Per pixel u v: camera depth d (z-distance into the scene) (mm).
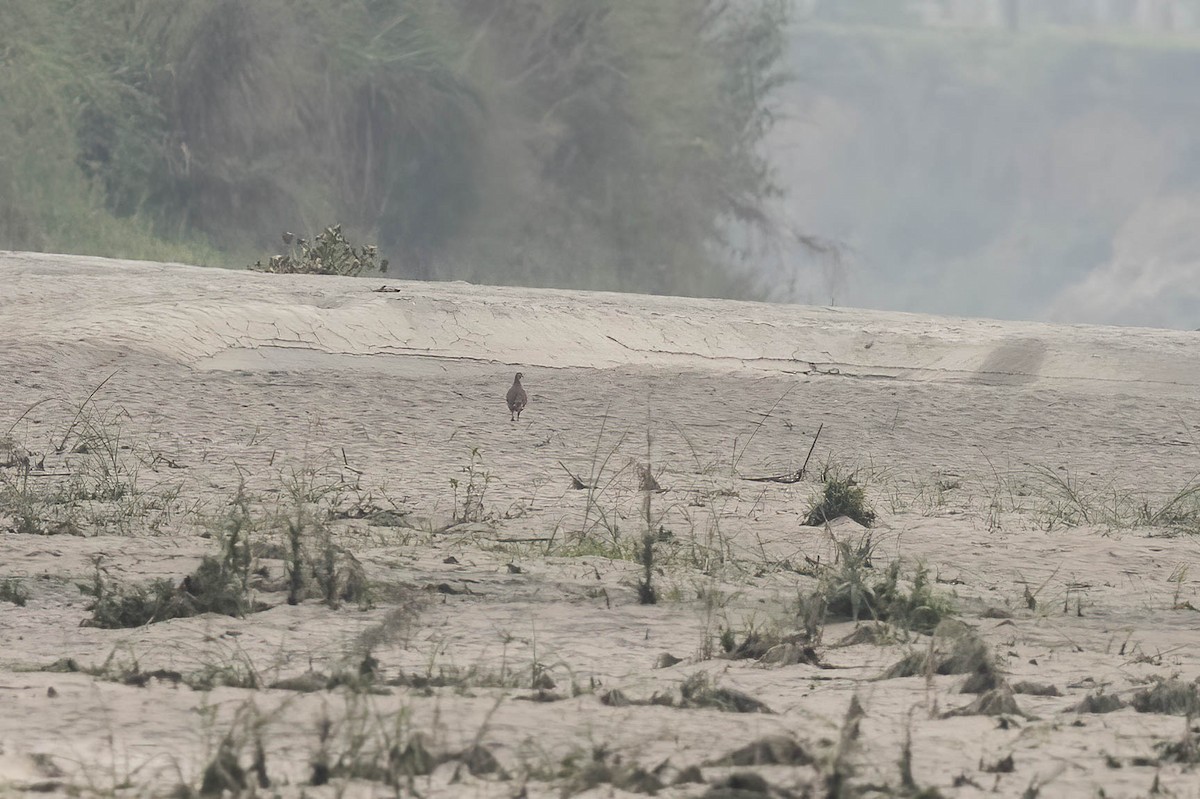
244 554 28953
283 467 47062
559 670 22266
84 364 61281
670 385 69000
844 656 24062
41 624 25062
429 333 72875
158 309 70500
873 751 16750
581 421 60312
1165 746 17094
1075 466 58250
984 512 45469
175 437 51562
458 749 16203
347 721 17031
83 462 45719
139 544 32312
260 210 196125
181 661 22078
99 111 189375
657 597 28859
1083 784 15430
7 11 188125
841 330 82188
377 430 55406
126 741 16438
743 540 37438
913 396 70188
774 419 63500
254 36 197625
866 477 52531
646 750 16578
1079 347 81312
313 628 25031
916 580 28438
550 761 15789
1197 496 52062
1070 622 28203
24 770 15055
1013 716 19078
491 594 28609
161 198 190625
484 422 58531
